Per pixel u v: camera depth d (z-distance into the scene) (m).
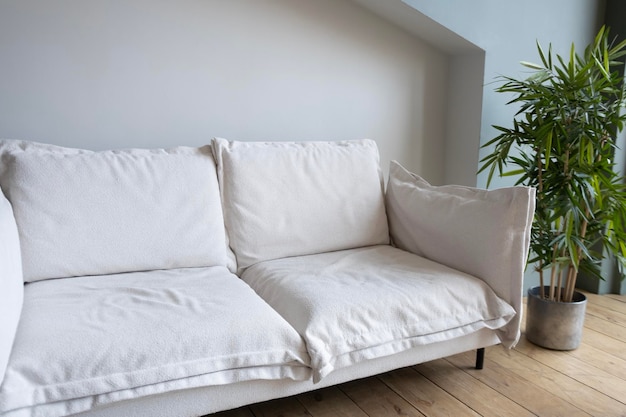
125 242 1.58
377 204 2.04
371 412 1.57
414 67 2.52
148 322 1.20
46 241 1.48
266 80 2.20
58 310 1.25
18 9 1.75
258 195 1.82
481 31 2.33
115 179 1.62
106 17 1.88
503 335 1.69
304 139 2.34
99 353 1.08
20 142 1.63
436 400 1.64
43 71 1.82
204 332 1.19
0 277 1.01
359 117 2.44
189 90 2.06
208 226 1.71
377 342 1.40
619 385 1.75
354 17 2.33
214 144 1.85
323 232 1.91
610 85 1.99
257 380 1.27
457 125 2.58
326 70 2.32
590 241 2.12
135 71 1.96
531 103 2.13
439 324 1.51
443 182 2.71
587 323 2.31
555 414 1.57
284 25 2.19
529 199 1.57
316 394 1.67
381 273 1.66
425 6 2.18
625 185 1.96
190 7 2.01
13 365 1.00
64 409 1.04
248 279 1.74
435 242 1.84
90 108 1.92
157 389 1.12
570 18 2.55
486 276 1.64
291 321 1.40
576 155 1.96
